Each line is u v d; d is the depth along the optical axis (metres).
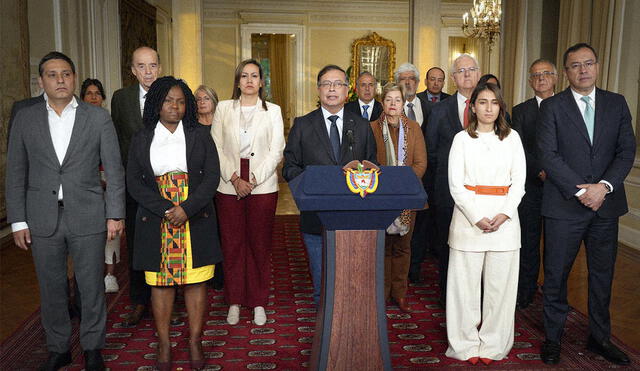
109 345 3.35
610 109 3.09
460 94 3.92
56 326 2.95
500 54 8.39
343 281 2.36
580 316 3.83
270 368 3.03
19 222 2.80
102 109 2.91
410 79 4.61
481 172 3.03
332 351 2.36
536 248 3.95
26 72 6.56
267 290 3.71
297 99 14.74
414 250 4.59
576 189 3.02
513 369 3.04
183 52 8.77
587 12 6.57
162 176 2.88
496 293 3.09
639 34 5.88
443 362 3.13
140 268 2.84
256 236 3.67
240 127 3.69
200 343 3.04
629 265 5.12
